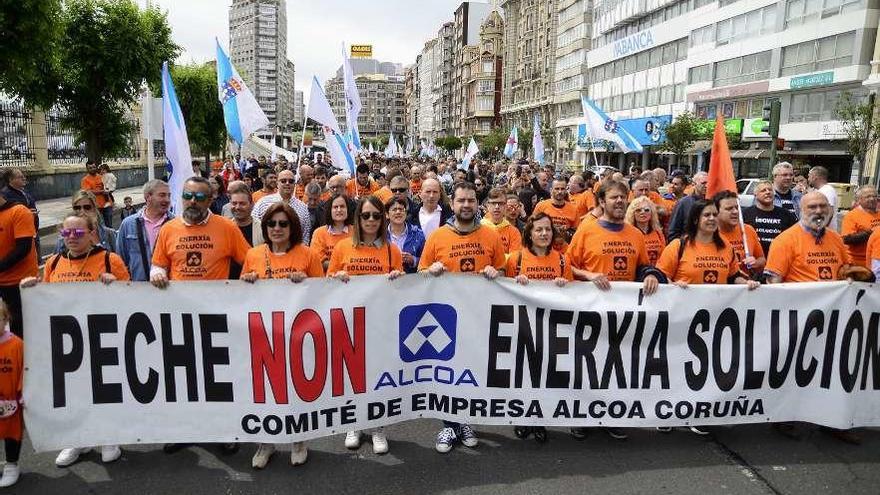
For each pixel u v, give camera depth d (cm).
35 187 2023
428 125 16262
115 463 395
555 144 6706
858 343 434
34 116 2033
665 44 4475
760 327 427
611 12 5350
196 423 394
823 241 462
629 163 5228
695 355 425
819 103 3042
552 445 429
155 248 436
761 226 618
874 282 435
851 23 2811
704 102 3988
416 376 418
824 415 434
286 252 423
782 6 3247
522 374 420
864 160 2552
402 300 410
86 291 382
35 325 377
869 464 406
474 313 417
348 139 1292
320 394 400
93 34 1783
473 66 11106
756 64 3466
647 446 429
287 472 386
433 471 389
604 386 423
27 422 375
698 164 3906
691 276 459
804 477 387
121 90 1889
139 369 388
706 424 428
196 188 416
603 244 460
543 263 466
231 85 850
